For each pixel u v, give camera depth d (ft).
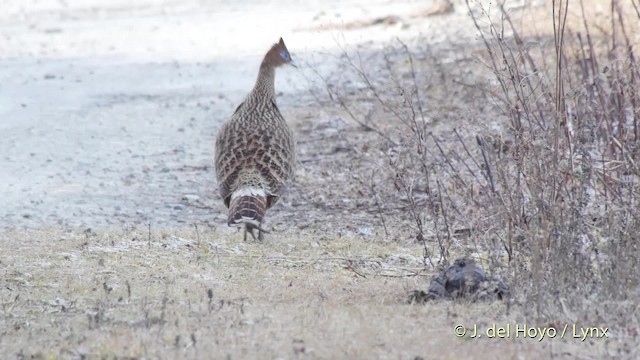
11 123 87.76
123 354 36.60
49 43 127.13
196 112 91.91
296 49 115.03
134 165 76.07
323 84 94.94
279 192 56.24
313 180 69.51
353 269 49.88
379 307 42.91
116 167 75.56
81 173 73.82
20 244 54.75
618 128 54.80
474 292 44.32
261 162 55.77
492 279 44.80
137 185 70.85
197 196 68.18
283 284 47.55
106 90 100.73
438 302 43.93
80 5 157.07
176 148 80.79
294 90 95.30
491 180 50.49
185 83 103.60
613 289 42.55
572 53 72.54
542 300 41.60
